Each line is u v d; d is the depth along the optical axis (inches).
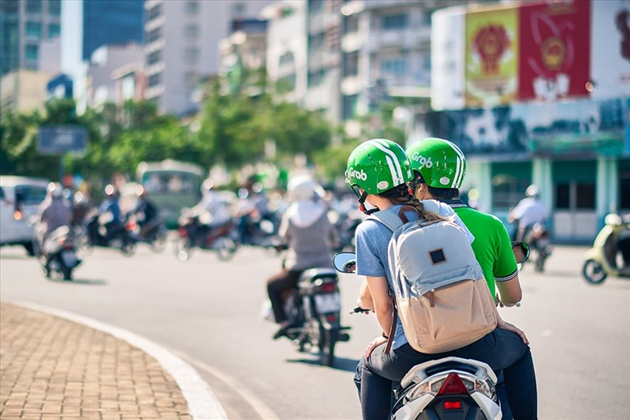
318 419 432.5
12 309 792.3
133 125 5836.6
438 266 230.1
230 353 617.3
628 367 543.8
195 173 3004.4
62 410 416.5
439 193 270.5
